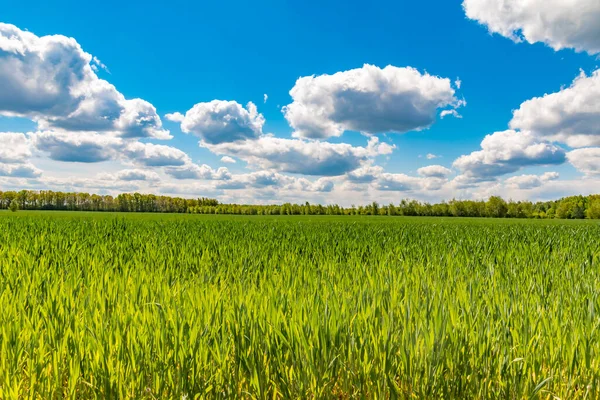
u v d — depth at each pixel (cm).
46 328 301
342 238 1049
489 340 279
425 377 253
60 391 241
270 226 1588
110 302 385
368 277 485
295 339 274
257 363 250
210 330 284
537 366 259
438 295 399
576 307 373
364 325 302
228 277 511
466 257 708
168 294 398
